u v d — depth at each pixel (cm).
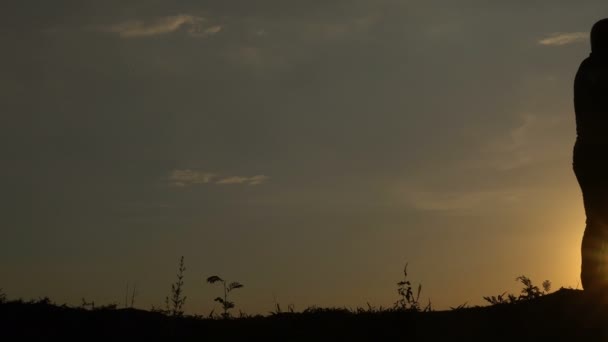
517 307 1095
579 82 976
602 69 958
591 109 958
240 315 1207
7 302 1229
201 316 1206
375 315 1122
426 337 1034
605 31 980
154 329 1113
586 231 971
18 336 1070
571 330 987
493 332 1027
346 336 1052
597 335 962
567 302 1052
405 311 1109
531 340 984
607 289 966
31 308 1198
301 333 1074
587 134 959
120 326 1120
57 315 1171
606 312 980
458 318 1095
